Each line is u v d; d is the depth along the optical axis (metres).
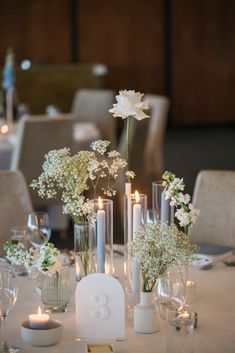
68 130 5.28
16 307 2.32
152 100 6.74
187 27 11.74
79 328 2.06
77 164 2.19
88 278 2.05
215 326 2.14
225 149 10.16
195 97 11.98
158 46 11.71
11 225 3.29
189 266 2.68
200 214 3.29
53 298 2.26
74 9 11.31
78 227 2.28
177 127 11.98
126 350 1.99
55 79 10.02
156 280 2.10
